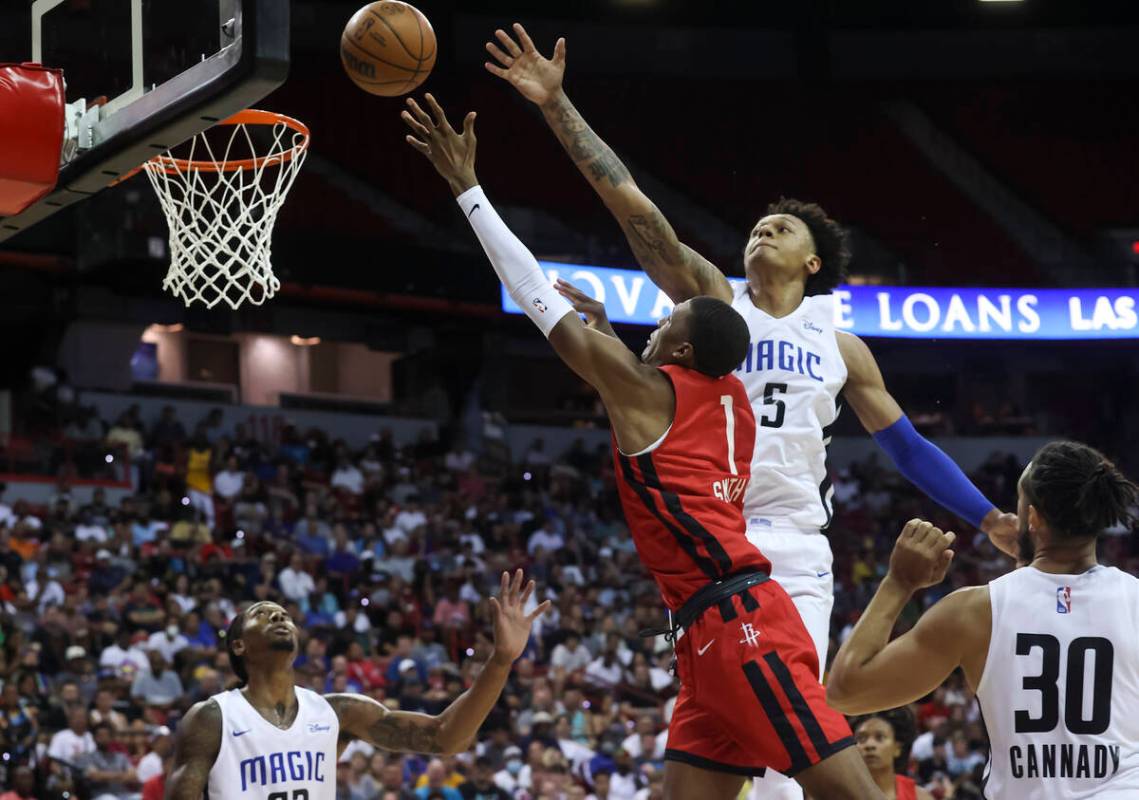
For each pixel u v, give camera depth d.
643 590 17.03
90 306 18.77
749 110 22.69
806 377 4.05
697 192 22.39
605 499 20.14
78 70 5.31
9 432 17.81
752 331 4.11
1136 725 2.85
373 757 10.84
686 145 22.47
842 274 4.28
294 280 18.81
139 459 17.44
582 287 18.67
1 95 4.99
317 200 19.84
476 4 21.70
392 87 4.15
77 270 17.22
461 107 21.16
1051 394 23.00
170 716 11.22
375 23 4.10
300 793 4.29
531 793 11.08
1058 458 2.95
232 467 17.52
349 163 20.22
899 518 20.48
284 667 4.36
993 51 22.89
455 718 4.34
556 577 16.67
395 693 12.56
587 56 22.12
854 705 3.06
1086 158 23.06
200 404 19.83
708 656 3.26
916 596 18.00
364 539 16.38
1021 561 3.16
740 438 3.48
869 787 3.15
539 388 22.67
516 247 3.49
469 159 3.64
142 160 5.11
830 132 22.86
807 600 3.92
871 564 18.80
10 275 18.14
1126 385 22.75
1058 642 2.88
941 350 20.06
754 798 3.85
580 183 21.48
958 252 22.77
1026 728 2.87
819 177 22.72
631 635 14.89
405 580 15.73
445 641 14.59
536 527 18.17
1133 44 22.92
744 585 3.29
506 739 11.80
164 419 18.38
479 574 16.03
